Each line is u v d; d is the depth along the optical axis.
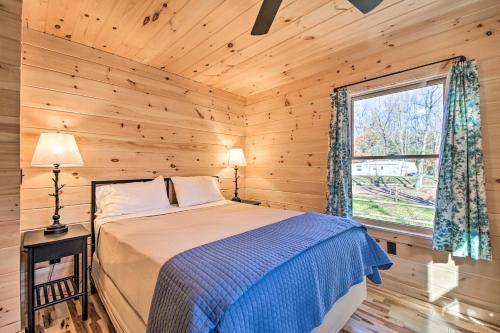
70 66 2.23
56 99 2.15
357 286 1.82
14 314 1.37
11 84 1.33
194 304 0.87
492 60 1.82
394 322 1.77
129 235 1.62
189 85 3.18
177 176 3.03
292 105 3.25
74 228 1.95
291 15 1.88
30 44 2.02
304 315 1.17
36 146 1.88
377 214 2.50
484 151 1.83
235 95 3.77
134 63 2.65
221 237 1.54
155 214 2.28
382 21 1.98
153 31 2.08
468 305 1.88
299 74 3.02
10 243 1.36
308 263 1.27
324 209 2.89
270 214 2.28
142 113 2.72
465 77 1.87
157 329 0.98
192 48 2.38
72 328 1.66
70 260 2.16
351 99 2.70
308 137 3.07
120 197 2.25
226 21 1.94
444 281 2.00
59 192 2.15
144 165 2.74
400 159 2.35
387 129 2.44
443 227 1.93
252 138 3.80
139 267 1.29
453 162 1.90
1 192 1.32
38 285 1.79
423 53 2.14
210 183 3.04
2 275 1.33
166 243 1.43
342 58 2.59
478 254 1.78
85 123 2.31
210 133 3.43
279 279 1.09
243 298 0.92
